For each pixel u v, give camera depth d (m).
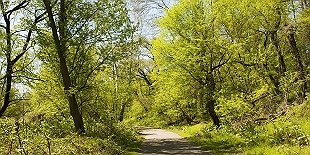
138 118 58.59
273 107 23.12
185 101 29.06
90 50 24.03
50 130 20.25
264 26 27.78
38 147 13.34
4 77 22.25
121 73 39.34
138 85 57.50
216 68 28.78
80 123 22.75
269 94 24.47
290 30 24.38
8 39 21.89
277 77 28.67
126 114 57.88
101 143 18.61
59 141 15.12
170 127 48.19
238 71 28.66
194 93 28.59
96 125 24.81
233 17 27.14
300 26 24.09
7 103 23.61
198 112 28.75
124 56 23.98
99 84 27.02
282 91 24.25
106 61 23.59
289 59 32.22
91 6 22.59
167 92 30.58
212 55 27.31
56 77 24.59
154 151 19.92
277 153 13.46
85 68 24.27
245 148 16.61
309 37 27.48
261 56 27.39
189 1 27.33
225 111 23.28
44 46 22.47
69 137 17.14
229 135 22.03
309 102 20.05
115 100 32.50
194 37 27.52
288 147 13.52
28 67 23.64
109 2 22.61
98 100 27.39
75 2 22.53
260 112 23.11
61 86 24.50
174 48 28.03
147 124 56.69
